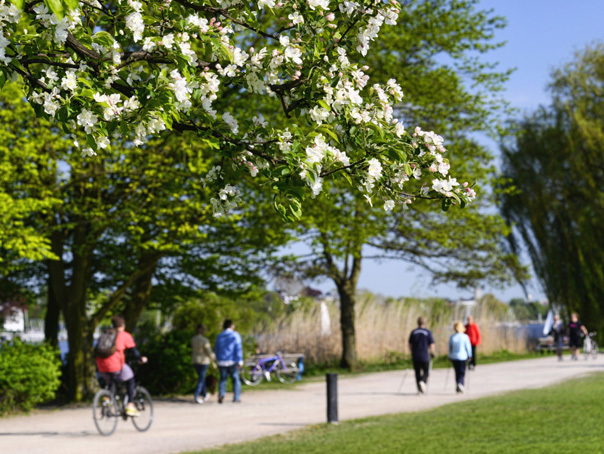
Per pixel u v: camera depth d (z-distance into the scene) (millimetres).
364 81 4934
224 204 5059
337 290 30766
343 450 10352
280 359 26250
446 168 4887
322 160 4691
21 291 25672
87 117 4289
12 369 16781
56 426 14648
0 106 17578
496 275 30188
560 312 39031
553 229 39031
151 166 17750
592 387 18703
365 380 25500
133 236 18578
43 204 16328
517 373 25641
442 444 10570
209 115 4750
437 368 31172
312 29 4969
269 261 26297
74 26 4445
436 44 24781
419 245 28031
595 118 40094
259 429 13555
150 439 12523
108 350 13180
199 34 4742
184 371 21625
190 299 24312
